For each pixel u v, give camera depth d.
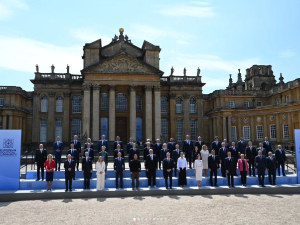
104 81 53.28
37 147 57.78
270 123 59.22
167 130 62.75
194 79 64.00
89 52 55.84
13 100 56.84
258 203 18.58
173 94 62.62
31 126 62.44
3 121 55.53
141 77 54.19
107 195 21.12
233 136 63.34
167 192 21.69
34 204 18.78
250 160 25.42
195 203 18.62
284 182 24.48
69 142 58.72
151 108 53.75
